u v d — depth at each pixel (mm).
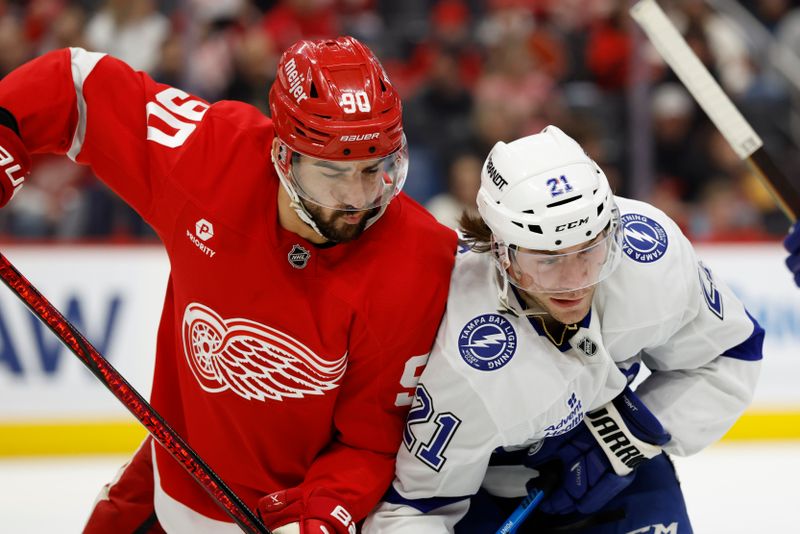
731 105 7617
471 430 6574
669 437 7016
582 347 6527
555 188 6051
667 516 7480
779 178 7559
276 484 7234
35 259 13914
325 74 6098
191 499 7422
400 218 6691
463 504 7109
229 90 15742
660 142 15555
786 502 12547
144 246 14141
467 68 16172
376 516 6980
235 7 16234
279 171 6352
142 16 15414
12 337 13859
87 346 6562
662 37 7742
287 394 6773
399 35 16484
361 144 5992
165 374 7469
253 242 6566
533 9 16688
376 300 6504
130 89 7016
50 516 12102
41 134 7004
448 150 15469
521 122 15438
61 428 13938
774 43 15992
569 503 7254
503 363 6438
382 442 6898
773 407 14484
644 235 6629
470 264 6746
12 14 15781
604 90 15875
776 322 14555
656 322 6590
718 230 15734
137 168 6891
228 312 6703
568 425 6785
